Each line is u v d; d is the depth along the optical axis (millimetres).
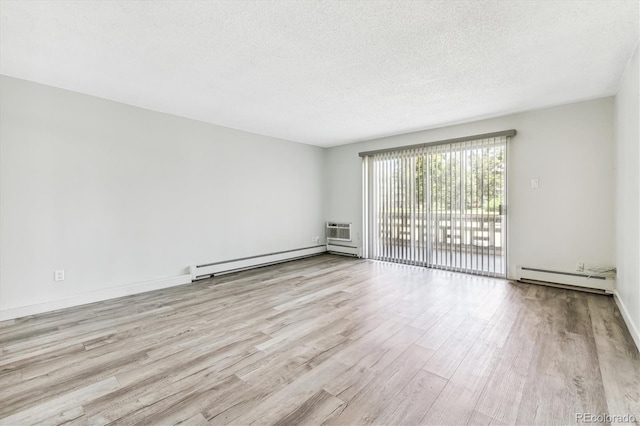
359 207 6156
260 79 3051
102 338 2555
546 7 1934
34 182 3148
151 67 2785
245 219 5180
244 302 3467
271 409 1658
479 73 2924
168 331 2689
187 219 4410
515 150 4191
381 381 1908
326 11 1964
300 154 6176
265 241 5512
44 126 3203
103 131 3604
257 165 5371
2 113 2965
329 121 4578
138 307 3320
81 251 3451
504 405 1670
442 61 2676
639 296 2293
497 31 2209
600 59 2639
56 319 2979
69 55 2559
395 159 5500
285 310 3193
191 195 4449
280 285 4164
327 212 6730
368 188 5984
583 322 2787
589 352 2232
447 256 4844
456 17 2035
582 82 3143
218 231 4793
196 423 1556
